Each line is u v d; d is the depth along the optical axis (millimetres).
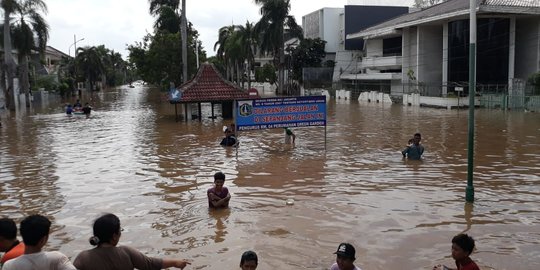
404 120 29391
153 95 75500
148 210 10203
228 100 30578
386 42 60625
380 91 55406
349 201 10617
